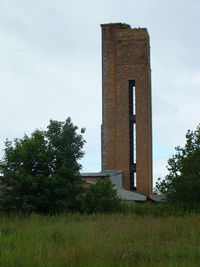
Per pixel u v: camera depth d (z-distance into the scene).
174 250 11.22
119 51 69.44
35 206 28.28
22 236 13.72
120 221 18.03
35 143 30.52
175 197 30.12
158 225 16.11
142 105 67.56
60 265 9.73
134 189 67.94
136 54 68.75
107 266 9.54
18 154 30.03
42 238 13.30
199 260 10.23
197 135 31.19
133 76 68.44
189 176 29.41
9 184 29.81
